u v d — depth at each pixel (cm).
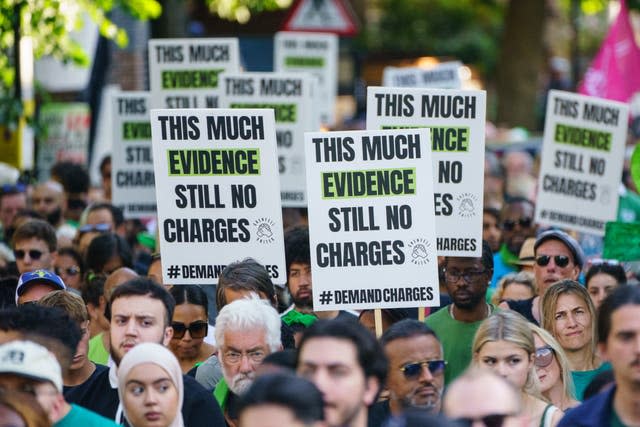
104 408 1728
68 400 1742
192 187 2114
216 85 3047
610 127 2872
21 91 3478
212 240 2111
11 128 3453
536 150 4844
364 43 8138
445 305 2344
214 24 5381
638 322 1315
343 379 1301
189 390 1673
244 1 4781
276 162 2111
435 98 2241
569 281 2062
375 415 1681
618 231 2453
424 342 1623
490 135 5469
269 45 5397
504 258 2872
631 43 4091
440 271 2400
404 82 4306
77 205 3509
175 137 2108
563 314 2033
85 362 1783
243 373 1695
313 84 3138
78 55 3816
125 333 1683
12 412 1275
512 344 1677
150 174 3144
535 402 1683
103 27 3953
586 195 2886
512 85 5988
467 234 2191
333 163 2000
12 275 2533
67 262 2572
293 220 2902
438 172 2230
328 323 1326
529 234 2856
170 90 3061
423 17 8538
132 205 3144
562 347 2045
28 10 3525
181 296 2052
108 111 5009
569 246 2348
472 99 2230
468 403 1177
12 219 3228
